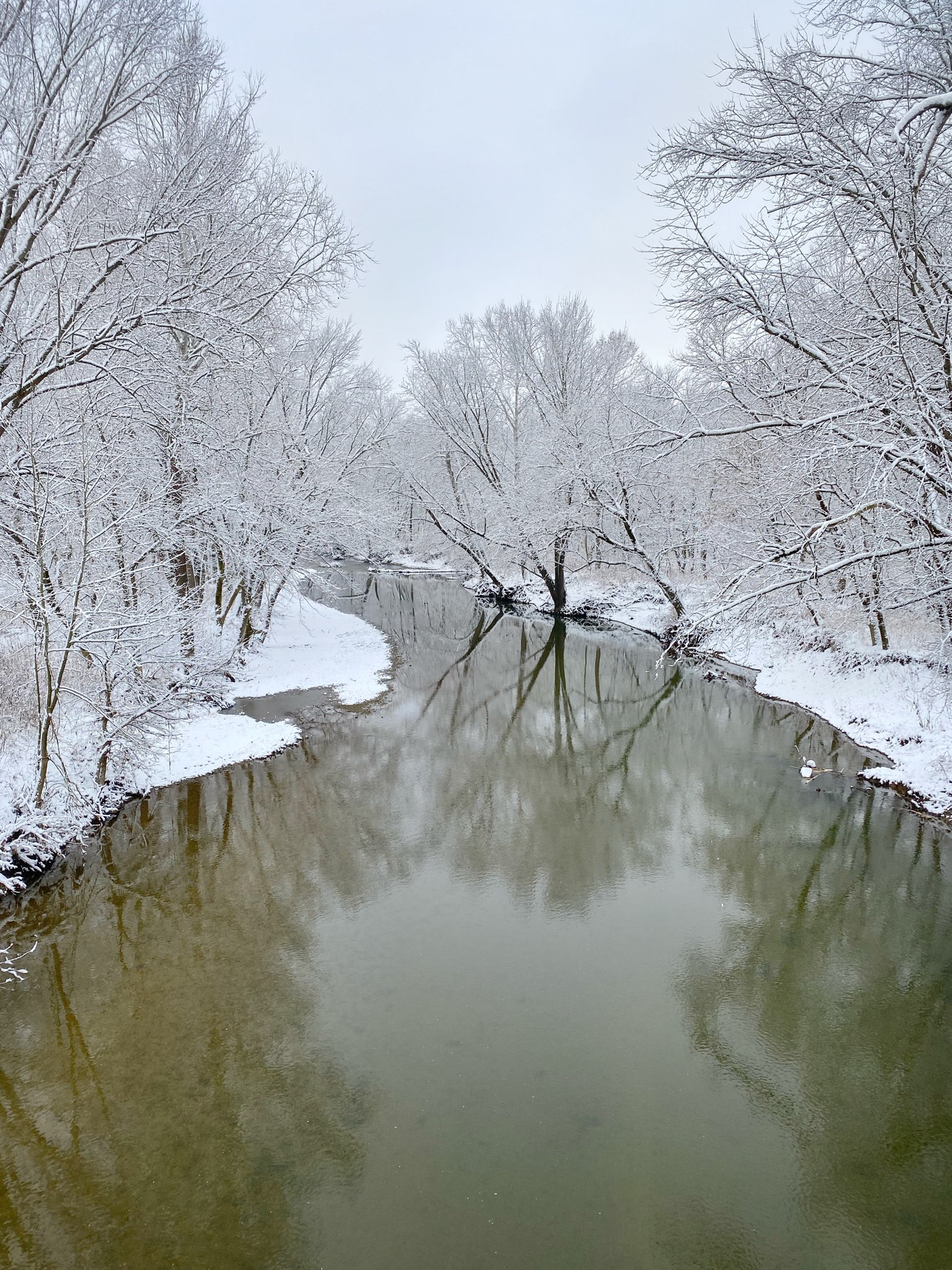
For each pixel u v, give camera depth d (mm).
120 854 9055
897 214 7285
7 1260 4137
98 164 9148
